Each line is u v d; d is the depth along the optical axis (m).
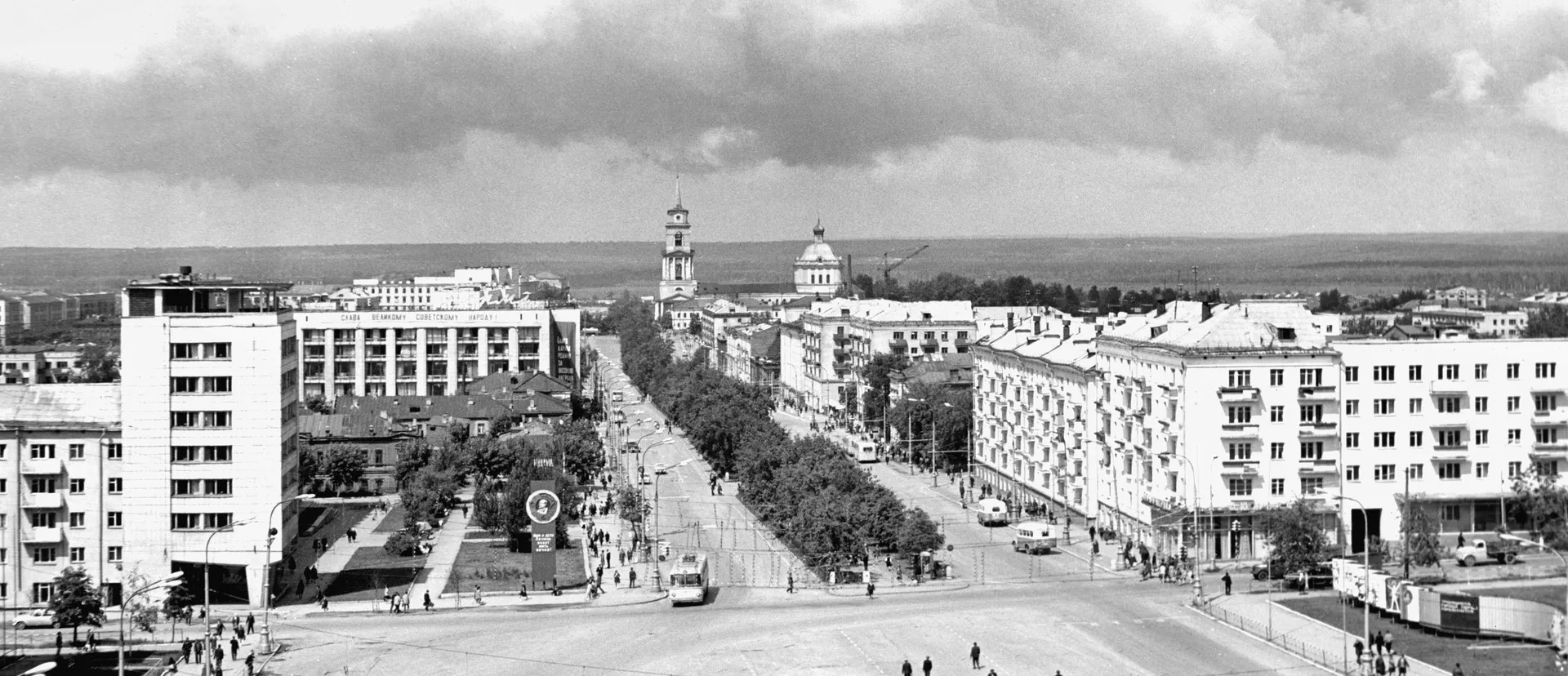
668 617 182.75
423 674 156.75
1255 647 158.25
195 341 195.62
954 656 158.25
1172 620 172.88
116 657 166.00
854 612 182.75
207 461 195.75
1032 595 189.75
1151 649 158.75
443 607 191.25
